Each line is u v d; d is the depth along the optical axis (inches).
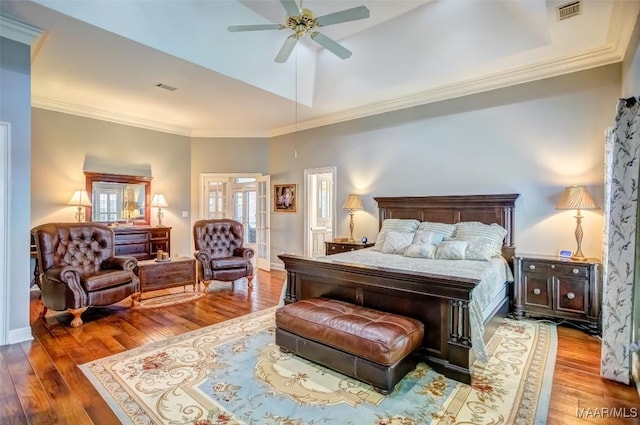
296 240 263.1
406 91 189.9
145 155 245.0
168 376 96.5
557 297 137.6
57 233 155.1
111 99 197.6
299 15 104.6
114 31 122.6
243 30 114.6
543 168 156.3
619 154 92.7
